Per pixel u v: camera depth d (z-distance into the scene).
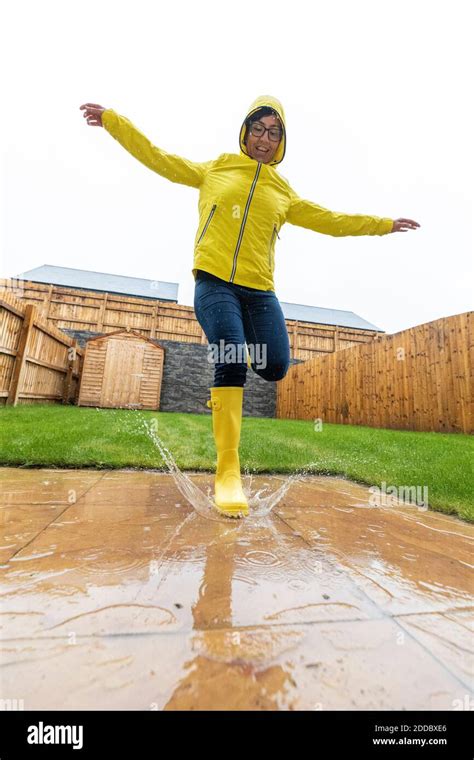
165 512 1.31
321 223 1.84
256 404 10.02
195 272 1.58
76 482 1.74
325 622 0.66
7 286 9.54
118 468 2.11
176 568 0.85
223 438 1.46
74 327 10.00
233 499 1.32
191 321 10.68
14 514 1.23
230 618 0.65
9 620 0.61
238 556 0.94
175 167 1.60
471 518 1.43
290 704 0.46
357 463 2.47
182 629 0.61
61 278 14.17
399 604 0.74
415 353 5.33
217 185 1.59
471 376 4.45
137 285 15.04
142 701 0.46
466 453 2.65
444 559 1.00
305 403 8.45
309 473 2.35
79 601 0.68
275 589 0.77
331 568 0.90
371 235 1.96
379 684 0.51
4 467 2.04
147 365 9.16
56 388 7.18
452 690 0.50
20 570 0.81
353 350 6.77
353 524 1.31
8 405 5.18
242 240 1.54
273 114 1.73
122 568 0.84
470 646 0.61
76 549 0.94
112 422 3.96
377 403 6.05
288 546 1.04
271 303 1.60
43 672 0.49
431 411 4.98
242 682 0.50
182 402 9.60
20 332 5.37
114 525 1.14
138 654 0.54
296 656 0.56
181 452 2.58
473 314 4.49
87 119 1.54
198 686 0.48
